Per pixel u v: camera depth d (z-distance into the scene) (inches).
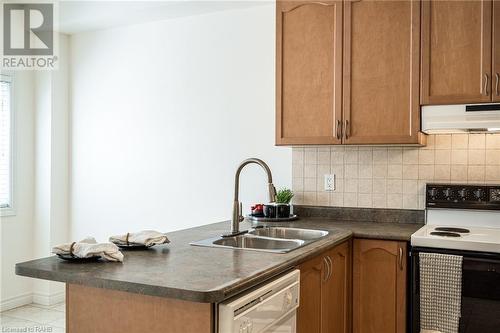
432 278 93.9
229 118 142.9
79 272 61.8
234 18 142.3
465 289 91.5
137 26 158.7
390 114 109.3
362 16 111.8
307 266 80.7
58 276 61.7
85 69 169.2
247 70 140.2
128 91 160.7
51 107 166.6
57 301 168.4
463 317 91.6
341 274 98.6
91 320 63.9
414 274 96.3
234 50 142.3
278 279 67.4
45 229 167.5
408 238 98.8
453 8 103.5
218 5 138.1
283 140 120.2
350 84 112.8
